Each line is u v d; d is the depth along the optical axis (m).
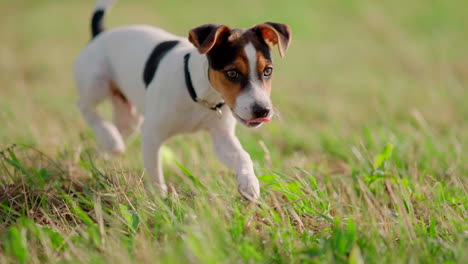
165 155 6.69
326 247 4.16
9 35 17.09
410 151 6.75
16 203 5.32
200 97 5.35
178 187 5.65
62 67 13.35
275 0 20.00
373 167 5.91
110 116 8.89
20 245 4.17
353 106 9.88
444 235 4.56
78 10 21.11
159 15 18.83
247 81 4.89
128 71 6.37
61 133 7.77
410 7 18.73
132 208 4.98
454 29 16.20
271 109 4.89
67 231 4.69
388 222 4.57
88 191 5.31
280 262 4.16
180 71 5.44
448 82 10.73
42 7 21.91
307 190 5.22
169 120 5.56
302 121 9.01
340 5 19.44
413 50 13.55
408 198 5.02
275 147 7.75
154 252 4.16
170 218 4.75
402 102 9.67
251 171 5.16
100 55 6.86
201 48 4.75
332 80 11.90
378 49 14.27
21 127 7.84
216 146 5.74
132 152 7.17
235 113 4.93
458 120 8.68
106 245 4.27
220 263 3.77
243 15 18.20
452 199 5.12
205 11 19.09
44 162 6.46
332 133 7.98
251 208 4.77
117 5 20.89
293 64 13.24
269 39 5.26
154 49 6.10
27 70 13.11
